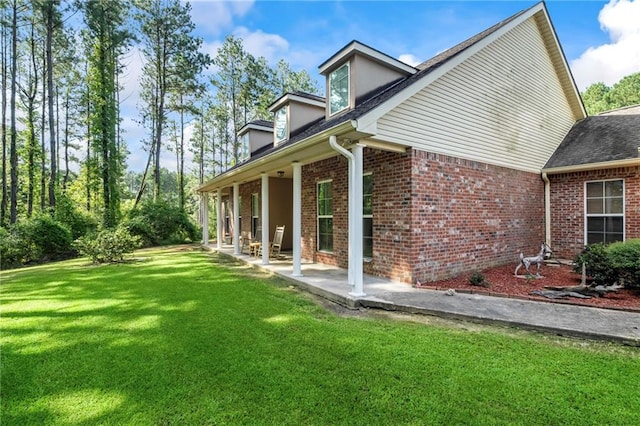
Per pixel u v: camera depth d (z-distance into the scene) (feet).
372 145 18.94
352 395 8.67
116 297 19.52
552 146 32.60
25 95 70.23
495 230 25.96
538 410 7.90
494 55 25.91
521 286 19.44
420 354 11.02
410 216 20.24
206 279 24.98
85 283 23.75
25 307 17.52
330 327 13.91
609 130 31.35
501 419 7.57
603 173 27.58
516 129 28.12
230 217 56.80
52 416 8.07
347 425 7.48
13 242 39.47
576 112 35.96
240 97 85.66
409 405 8.18
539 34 30.50
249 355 11.20
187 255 41.60
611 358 10.56
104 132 59.21
